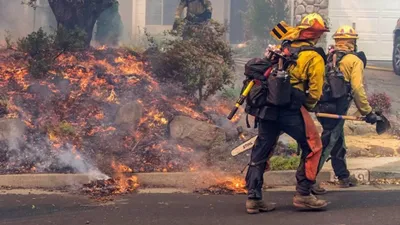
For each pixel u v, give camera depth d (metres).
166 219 7.39
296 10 20.53
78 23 13.05
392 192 8.81
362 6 21.03
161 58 12.00
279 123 7.55
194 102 11.62
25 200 8.26
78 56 12.47
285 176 9.38
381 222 7.21
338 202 8.19
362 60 8.77
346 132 12.27
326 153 8.54
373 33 21.20
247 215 7.55
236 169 9.57
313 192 8.62
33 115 10.67
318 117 8.46
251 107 7.55
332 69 8.51
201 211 7.75
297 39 7.63
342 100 8.55
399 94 14.77
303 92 7.48
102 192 8.70
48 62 11.88
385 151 10.93
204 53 11.78
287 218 7.41
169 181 9.16
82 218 7.43
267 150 7.64
